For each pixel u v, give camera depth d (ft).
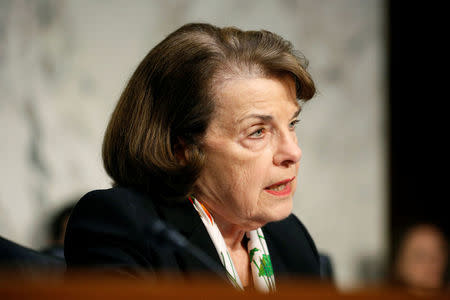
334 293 3.35
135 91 7.43
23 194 20.42
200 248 7.13
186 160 7.21
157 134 7.18
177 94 7.04
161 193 7.30
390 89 24.76
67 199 20.81
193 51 7.01
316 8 23.61
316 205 23.65
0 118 20.20
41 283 3.17
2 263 6.52
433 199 25.50
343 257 23.80
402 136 24.85
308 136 23.62
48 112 20.68
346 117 24.08
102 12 21.39
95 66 21.30
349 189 24.04
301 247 8.49
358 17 24.17
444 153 25.21
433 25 25.07
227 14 22.45
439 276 15.07
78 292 3.14
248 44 7.10
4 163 20.21
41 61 20.76
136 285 3.19
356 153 24.17
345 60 24.00
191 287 3.22
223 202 7.20
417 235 15.40
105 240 6.63
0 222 20.08
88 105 21.20
